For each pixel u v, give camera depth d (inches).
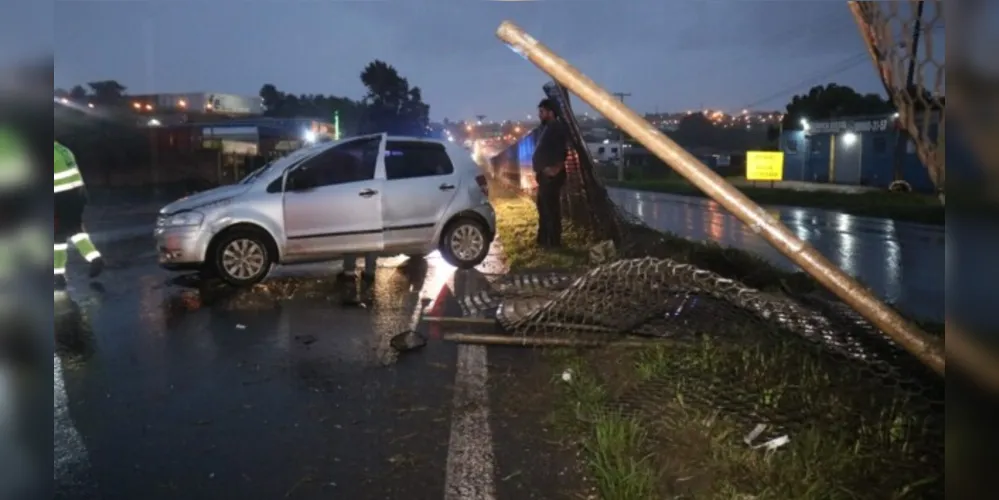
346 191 356.5
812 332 207.6
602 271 246.2
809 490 135.0
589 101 138.4
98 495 148.2
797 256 131.6
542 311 249.1
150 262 435.2
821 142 1724.9
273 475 157.1
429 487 151.1
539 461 161.3
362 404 196.1
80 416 188.7
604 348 226.1
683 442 160.4
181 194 1010.7
